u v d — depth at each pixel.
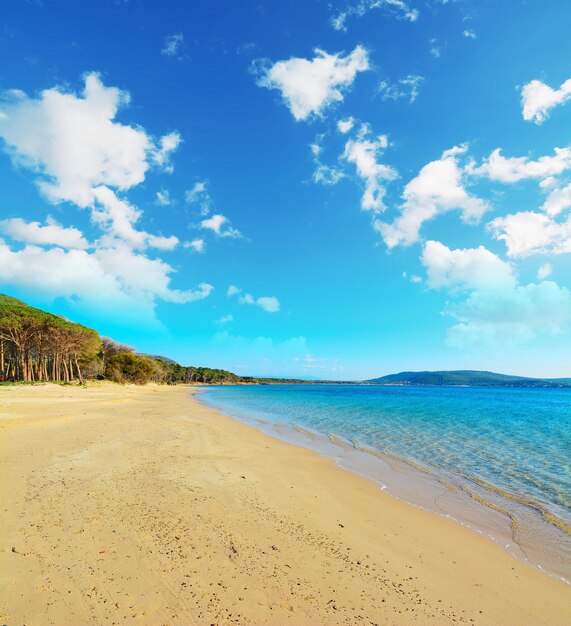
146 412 30.52
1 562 5.63
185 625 4.58
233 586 5.53
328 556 6.88
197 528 7.47
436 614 5.35
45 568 5.57
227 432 22.28
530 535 8.54
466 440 21.59
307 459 15.55
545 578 6.70
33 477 9.89
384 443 20.27
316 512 9.22
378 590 5.86
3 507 7.74
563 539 8.38
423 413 39.78
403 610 5.37
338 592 5.67
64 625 4.41
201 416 31.59
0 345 57.34
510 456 17.12
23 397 33.84
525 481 12.96
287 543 7.25
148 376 100.12
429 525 8.95
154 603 4.96
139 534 6.96
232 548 6.76
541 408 52.75
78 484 9.58
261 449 17.22
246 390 129.38
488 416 37.75
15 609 4.60
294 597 5.42
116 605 4.85
